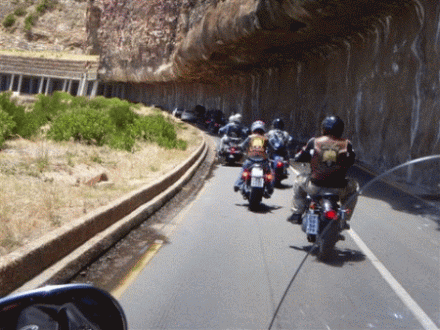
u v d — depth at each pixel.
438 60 16.20
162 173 13.53
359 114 26.36
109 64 105.06
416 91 18.14
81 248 6.25
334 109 31.98
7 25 149.38
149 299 4.86
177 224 8.96
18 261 4.75
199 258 6.50
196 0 54.00
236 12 33.62
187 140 29.70
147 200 10.32
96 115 19.91
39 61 115.81
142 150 19.28
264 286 5.20
